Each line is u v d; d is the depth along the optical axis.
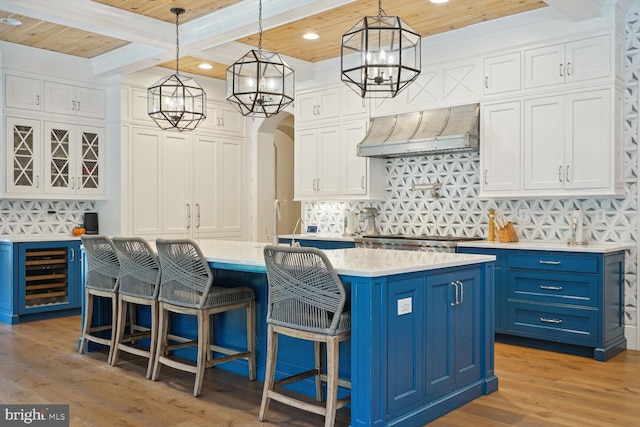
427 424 2.90
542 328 4.45
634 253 4.50
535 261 4.47
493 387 3.45
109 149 6.42
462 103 5.17
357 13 4.75
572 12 4.25
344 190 6.12
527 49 4.76
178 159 6.80
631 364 4.08
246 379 3.67
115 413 3.05
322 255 2.63
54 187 5.98
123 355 4.29
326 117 6.28
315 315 2.77
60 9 4.37
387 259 3.17
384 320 2.68
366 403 2.62
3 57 5.57
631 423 2.92
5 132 5.61
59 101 6.01
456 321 3.18
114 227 6.34
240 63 3.49
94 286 4.22
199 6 4.66
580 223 4.59
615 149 4.34
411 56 2.94
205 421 2.95
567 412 3.09
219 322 3.93
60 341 4.74
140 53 5.62
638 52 4.42
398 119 5.65
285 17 4.47
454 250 4.93
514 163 4.84
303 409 2.91
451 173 5.62
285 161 9.38
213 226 7.17
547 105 4.65
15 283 5.50
